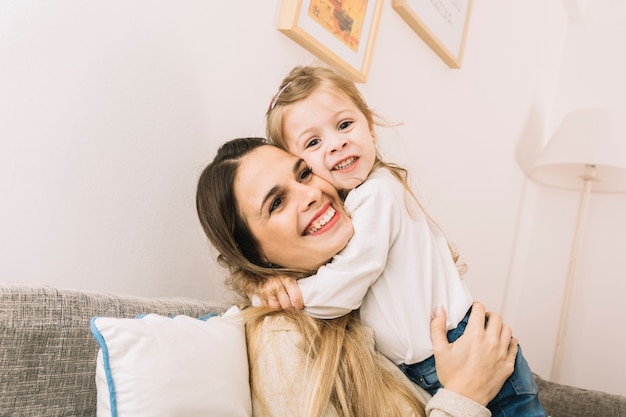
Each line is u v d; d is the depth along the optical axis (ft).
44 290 2.42
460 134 6.81
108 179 3.13
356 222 2.86
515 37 7.94
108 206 3.15
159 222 3.45
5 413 2.13
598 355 7.97
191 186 3.65
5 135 2.66
